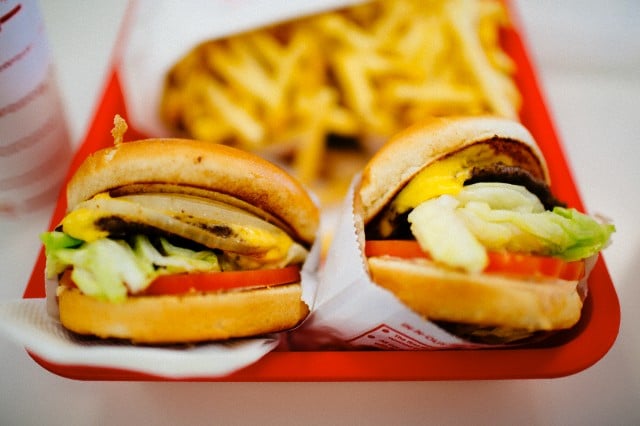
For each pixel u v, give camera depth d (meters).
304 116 0.39
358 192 0.29
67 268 0.27
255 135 0.38
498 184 0.28
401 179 0.28
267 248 0.28
